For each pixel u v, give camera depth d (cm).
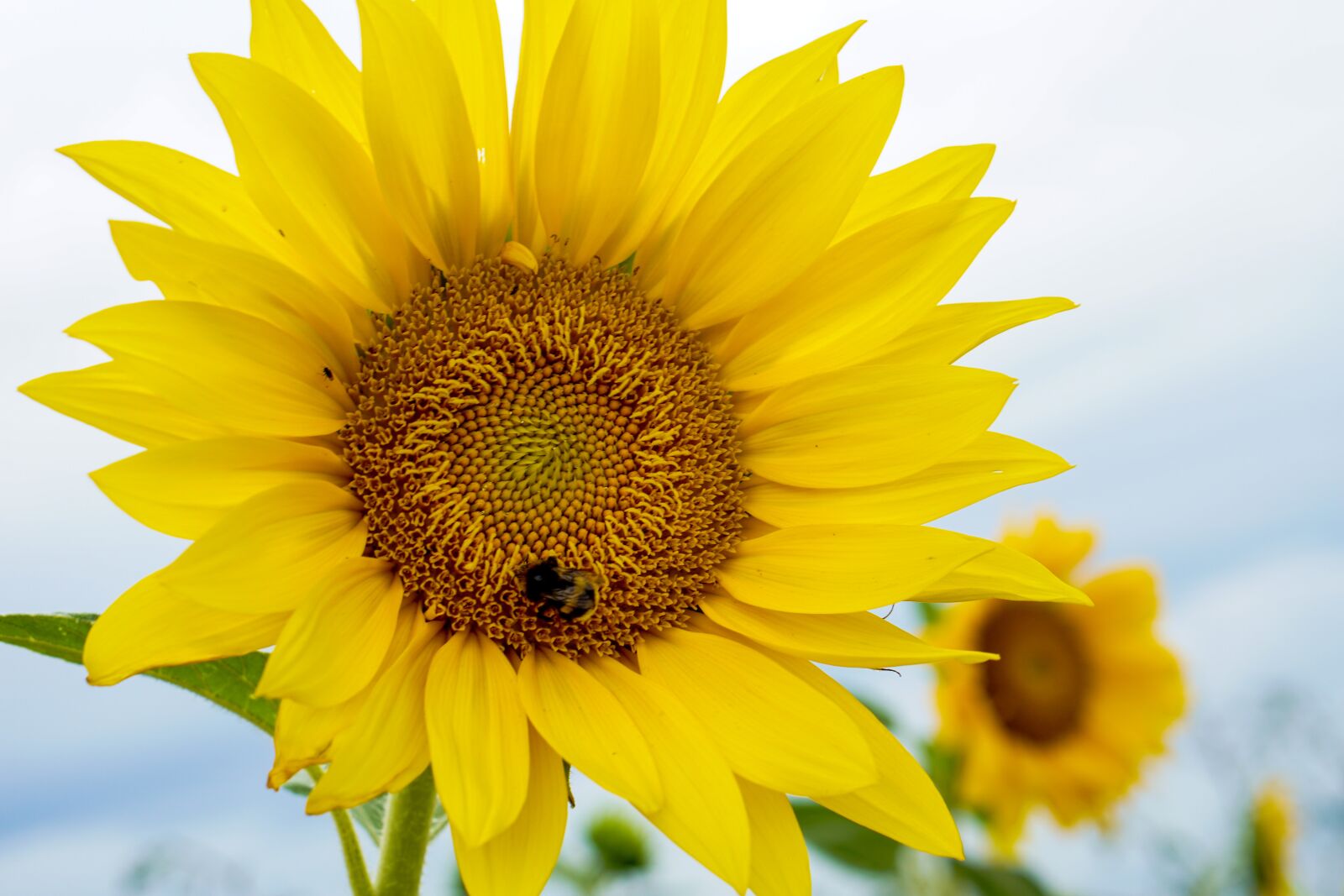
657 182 46
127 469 39
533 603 43
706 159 46
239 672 42
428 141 43
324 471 42
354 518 42
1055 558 62
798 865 40
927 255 45
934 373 45
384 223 43
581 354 45
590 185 45
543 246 46
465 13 44
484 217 45
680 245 46
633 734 41
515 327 45
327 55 43
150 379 39
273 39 43
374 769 38
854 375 45
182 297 41
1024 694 61
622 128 45
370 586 41
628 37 44
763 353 46
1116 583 62
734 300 46
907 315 45
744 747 41
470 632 43
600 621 44
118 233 40
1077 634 62
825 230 45
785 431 46
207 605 38
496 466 44
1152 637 62
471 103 44
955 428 44
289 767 38
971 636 62
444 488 43
